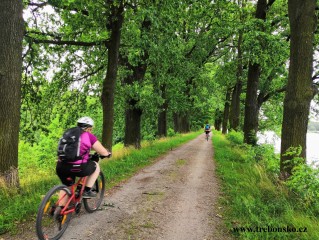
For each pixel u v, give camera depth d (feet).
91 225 17.20
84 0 35.88
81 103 52.21
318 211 19.35
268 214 19.40
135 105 53.62
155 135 104.83
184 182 30.09
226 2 53.36
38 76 42.60
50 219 14.94
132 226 17.44
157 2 35.35
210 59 90.27
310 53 24.91
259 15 52.42
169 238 16.01
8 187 21.57
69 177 16.08
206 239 16.10
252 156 40.42
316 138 151.64
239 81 82.38
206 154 55.88
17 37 22.93
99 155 18.43
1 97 22.21
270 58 46.44
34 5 33.91
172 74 62.08
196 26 71.20
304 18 24.63
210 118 238.48
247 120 55.67
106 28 41.98
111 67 40.70
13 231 15.66
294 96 25.12
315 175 20.83
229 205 22.25
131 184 28.45
